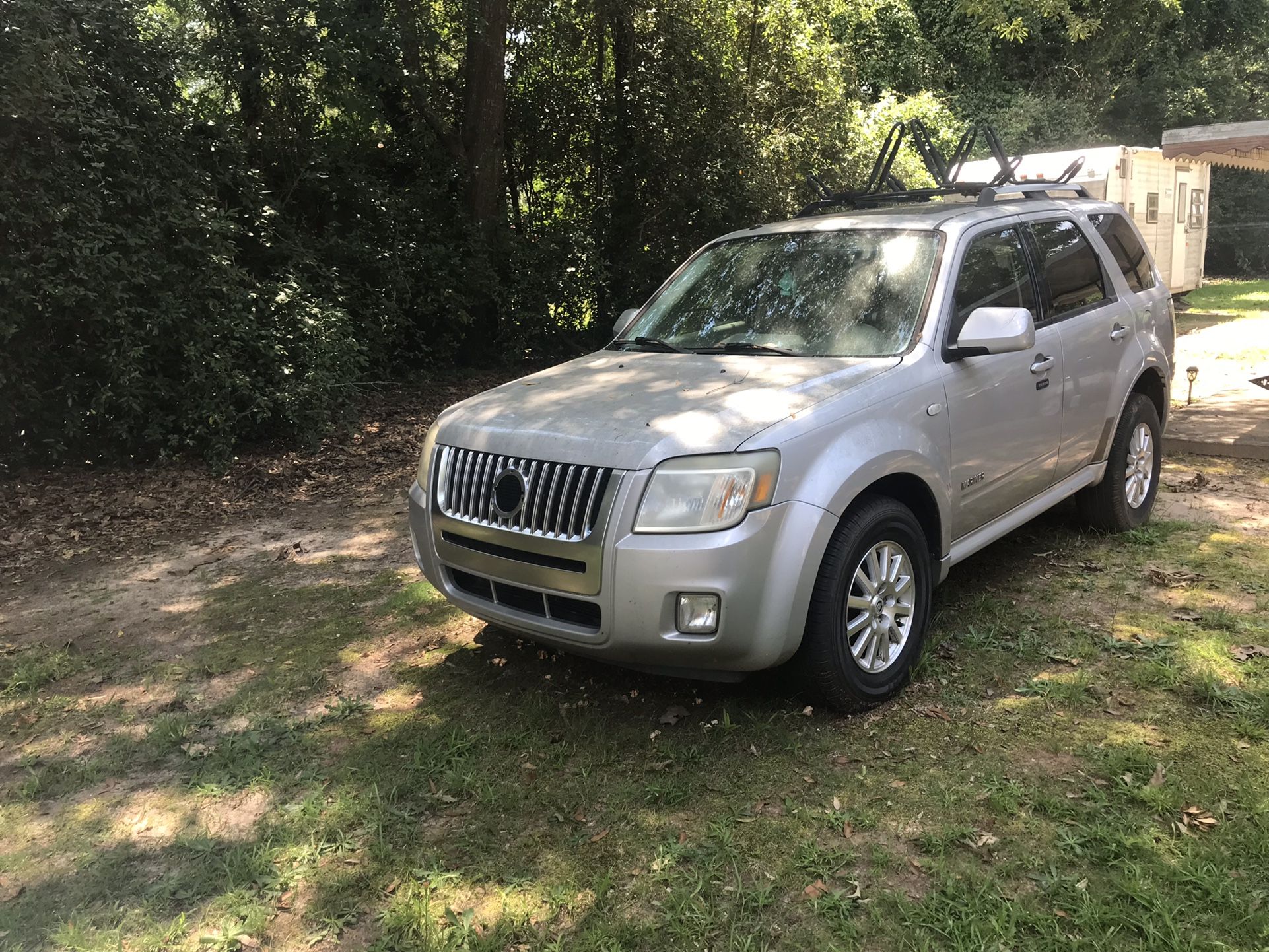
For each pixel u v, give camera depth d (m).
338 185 11.38
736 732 3.41
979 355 3.85
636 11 13.02
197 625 4.85
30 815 3.21
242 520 6.90
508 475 3.38
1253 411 8.06
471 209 12.98
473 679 4.02
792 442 3.16
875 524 3.40
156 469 8.28
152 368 8.41
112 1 8.21
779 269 4.41
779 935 2.43
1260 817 2.73
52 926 2.62
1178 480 6.45
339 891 2.70
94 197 7.86
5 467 8.16
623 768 3.24
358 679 4.09
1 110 7.23
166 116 8.73
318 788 3.24
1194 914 2.38
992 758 3.15
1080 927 2.37
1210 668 3.66
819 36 15.29
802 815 2.90
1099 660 3.82
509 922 2.51
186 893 2.74
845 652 3.35
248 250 9.90
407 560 5.74
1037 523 5.59
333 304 10.34
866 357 3.79
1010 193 4.88
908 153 17.08
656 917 2.52
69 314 7.92
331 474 8.12
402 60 11.57
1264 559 4.86
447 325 13.04
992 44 25.16
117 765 3.49
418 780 3.23
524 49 13.58
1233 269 27.33
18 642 4.76
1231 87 25.86
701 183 13.25
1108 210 5.52
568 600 3.25
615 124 13.75
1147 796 2.84
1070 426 4.66
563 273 13.38
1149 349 5.28
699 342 4.29
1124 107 26.59
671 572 3.03
